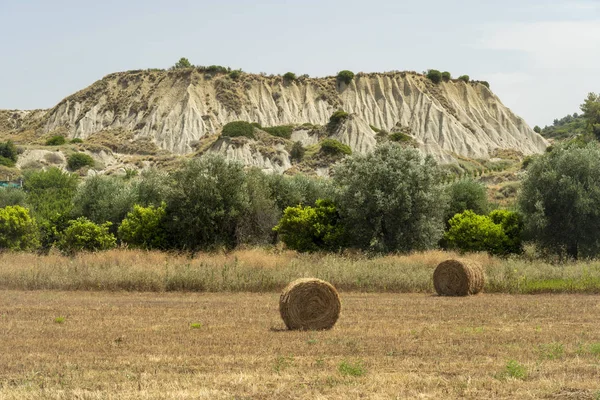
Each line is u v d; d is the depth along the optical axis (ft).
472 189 163.94
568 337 52.75
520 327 58.18
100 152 383.86
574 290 86.89
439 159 378.73
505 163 400.88
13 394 36.42
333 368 42.22
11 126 536.83
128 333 54.85
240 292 87.15
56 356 45.78
